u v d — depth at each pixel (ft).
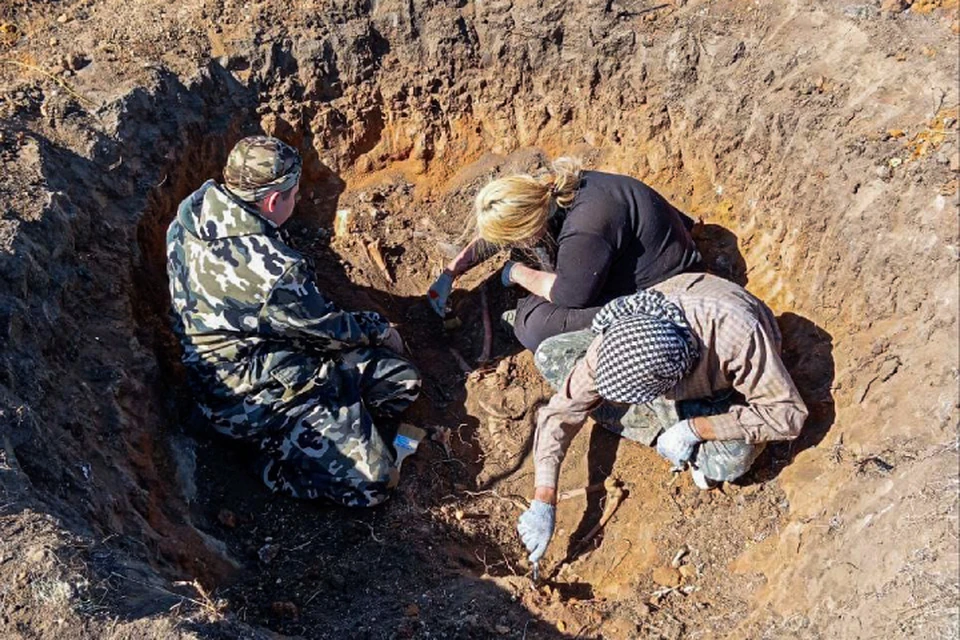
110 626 7.57
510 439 12.29
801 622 8.91
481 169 15.23
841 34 12.94
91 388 10.52
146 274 12.59
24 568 7.85
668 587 10.16
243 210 10.54
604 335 9.37
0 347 9.72
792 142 12.49
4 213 11.02
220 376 11.09
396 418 12.30
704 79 13.73
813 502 10.07
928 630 7.88
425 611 9.79
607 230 11.14
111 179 12.68
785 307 12.30
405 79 15.07
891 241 10.89
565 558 10.85
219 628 7.74
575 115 14.98
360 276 14.12
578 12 14.37
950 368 9.56
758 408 10.07
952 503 8.57
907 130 11.59
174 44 14.58
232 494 11.18
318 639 9.38
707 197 13.91
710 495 11.00
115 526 9.20
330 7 14.96
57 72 13.82
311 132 15.02
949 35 12.48
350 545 10.78
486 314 13.57
